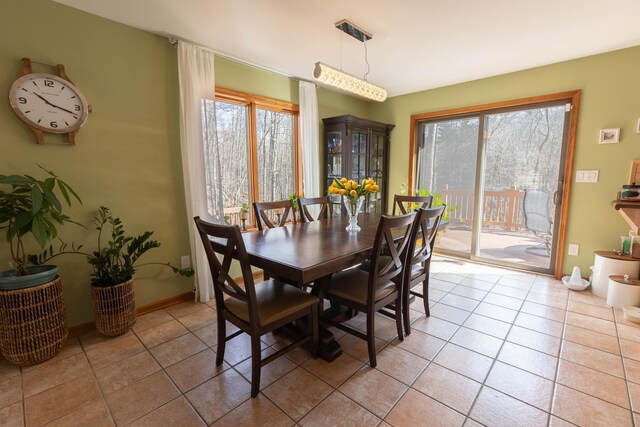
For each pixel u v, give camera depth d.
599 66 2.88
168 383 1.69
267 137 3.54
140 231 2.50
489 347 2.02
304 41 2.59
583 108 2.99
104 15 2.17
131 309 2.23
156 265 2.61
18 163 1.93
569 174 3.11
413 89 4.08
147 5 2.04
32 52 1.94
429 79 3.64
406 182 4.44
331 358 1.87
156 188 2.56
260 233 2.29
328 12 2.13
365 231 2.35
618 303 2.54
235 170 3.27
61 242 2.13
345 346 2.05
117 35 2.27
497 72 3.41
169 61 2.56
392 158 4.56
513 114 3.58
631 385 1.63
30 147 1.97
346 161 3.84
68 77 2.07
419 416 1.44
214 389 1.64
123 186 2.38
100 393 1.61
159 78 2.51
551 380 1.69
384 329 2.27
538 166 3.50
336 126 3.89
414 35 2.48
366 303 1.80
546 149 3.41
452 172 4.15
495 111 3.62
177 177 2.68
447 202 4.25
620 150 2.83
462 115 3.90
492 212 4.08
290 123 3.74
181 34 2.47
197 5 2.05
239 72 3.07
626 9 2.09
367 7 2.07
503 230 4.04
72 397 1.58
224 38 2.54
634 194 2.64
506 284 3.15
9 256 1.96
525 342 2.07
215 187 2.82
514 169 3.70
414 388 1.63
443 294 2.90
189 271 2.71
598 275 2.82
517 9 2.10
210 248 1.64
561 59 3.02
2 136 1.87
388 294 1.95
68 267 2.17
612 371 1.75
